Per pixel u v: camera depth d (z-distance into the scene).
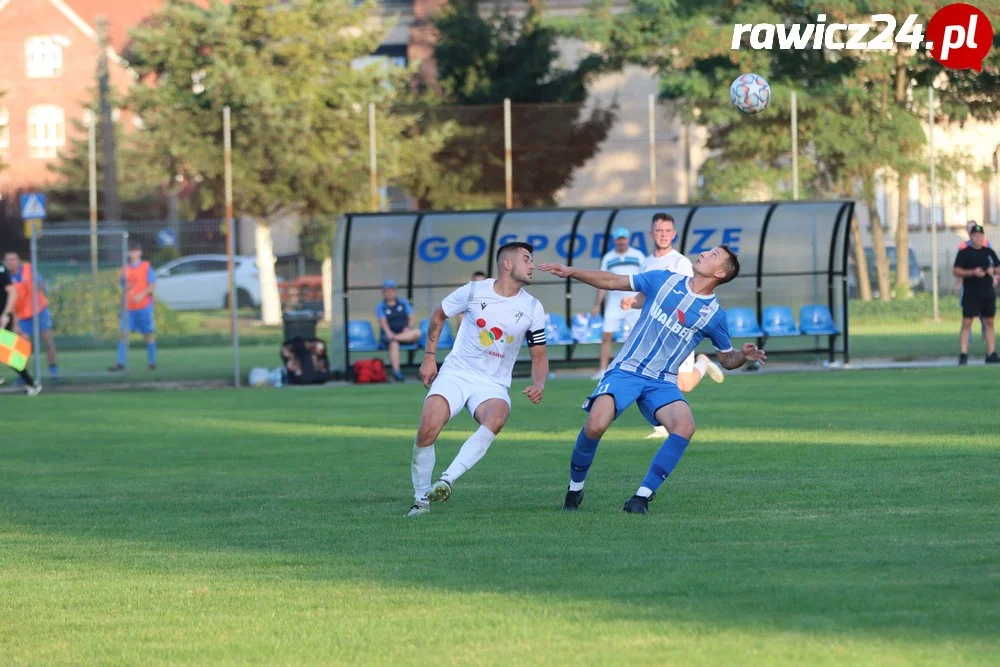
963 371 62.81
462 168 122.75
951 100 105.38
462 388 26.98
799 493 27.80
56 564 23.00
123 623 18.50
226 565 22.31
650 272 26.23
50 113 174.75
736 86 50.28
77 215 151.12
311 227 102.75
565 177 124.06
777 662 15.27
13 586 21.19
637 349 26.19
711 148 111.25
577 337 72.06
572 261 73.12
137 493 31.83
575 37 127.88
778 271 73.56
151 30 130.38
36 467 37.84
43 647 17.31
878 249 97.62
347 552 23.00
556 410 50.94
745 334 70.88
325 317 104.69
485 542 23.39
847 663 15.15
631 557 21.47
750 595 18.50
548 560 21.52
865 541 22.12
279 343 105.06
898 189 100.94
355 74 128.38
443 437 42.34
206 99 124.75
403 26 157.25
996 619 16.88
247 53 126.94
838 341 77.62
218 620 18.45
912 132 101.56
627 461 34.47
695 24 109.50
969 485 28.16
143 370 83.00
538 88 134.12
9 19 174.00
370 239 72.56
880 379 59.97
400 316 69.38
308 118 120.19
